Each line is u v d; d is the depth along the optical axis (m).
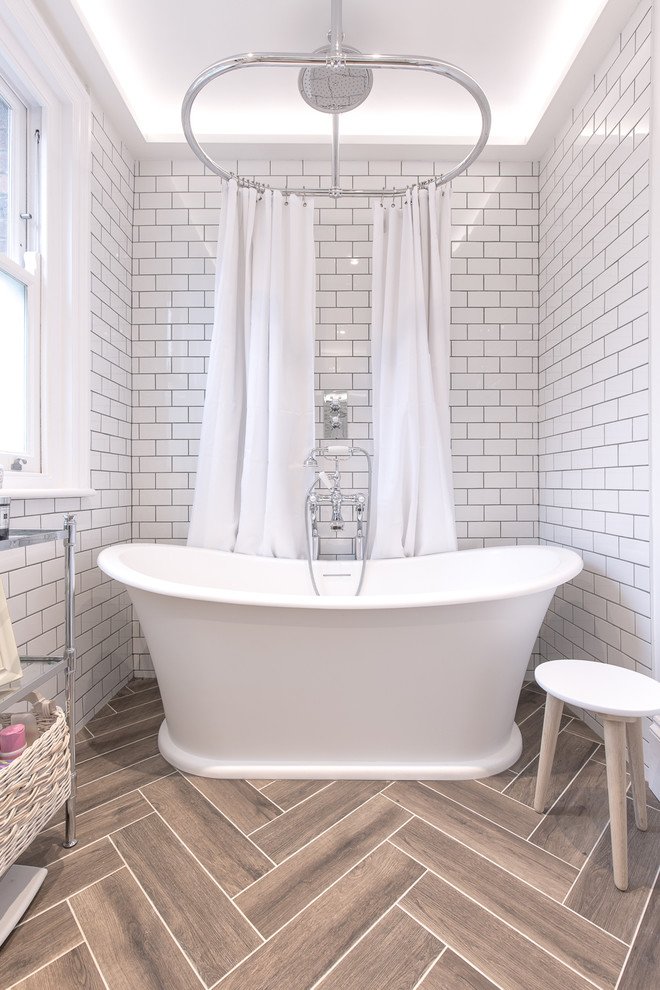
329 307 2.57
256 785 1.63
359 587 2.28
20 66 1.70
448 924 1.13
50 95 1.88
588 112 2.09
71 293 1.97
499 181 2.60
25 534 1.23
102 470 2.25
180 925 1.12
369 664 1.58
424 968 1.03
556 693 1.33
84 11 1.91
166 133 2.48
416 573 2.30
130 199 2.54
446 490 2.33
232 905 1.18
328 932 1.11
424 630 1.55
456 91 2.32
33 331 1.83
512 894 1.21
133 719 2.12
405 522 2.39
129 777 1.68
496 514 2.60
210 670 1.61
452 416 2.60
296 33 2.01
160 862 1.31
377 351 2.40
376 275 2.37
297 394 2.39
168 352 2.57
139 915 1.15
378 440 2.41
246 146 2.46
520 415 2.61
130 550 1.96
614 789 1.23
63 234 1.96
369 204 2.57
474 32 2.00
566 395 2.30
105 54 2.11
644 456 1.73
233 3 1.87
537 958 1.05
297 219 2.37
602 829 1.44
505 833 1.41
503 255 2.60
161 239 2.58
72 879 1.25
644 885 1.24
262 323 2.31
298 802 1.54
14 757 1.10
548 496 2.49
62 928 1.12
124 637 2.49
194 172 2.58
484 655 1.60
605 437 1.97
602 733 1.97
